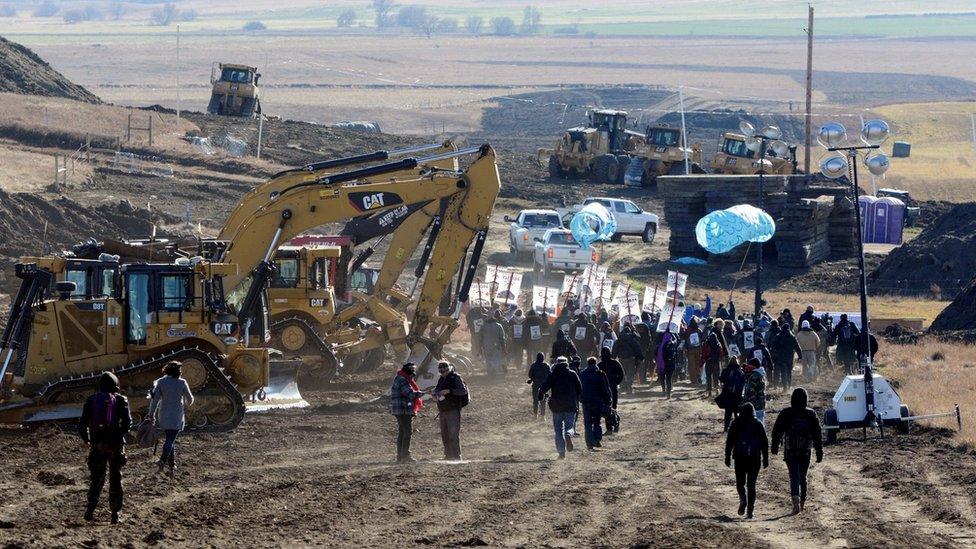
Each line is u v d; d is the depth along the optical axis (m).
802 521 38.38
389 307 73.06
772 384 75.69
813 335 78.62
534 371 59.78
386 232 75.25
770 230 88.12
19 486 40.31
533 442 55.66
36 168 146.12
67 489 40.09
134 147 171.50
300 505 38.59
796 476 39.88
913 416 58.06
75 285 53.91
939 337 95.62
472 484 43.16
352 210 66.44
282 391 63.00
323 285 72.25
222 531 34.69
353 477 43.88
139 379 53.97
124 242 60.31
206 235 128.12
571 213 146.38
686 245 136.62
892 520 38.91
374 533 34.94
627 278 126.50
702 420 63.50
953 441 54.78
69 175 144.88
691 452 53.34
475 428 58.97
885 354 87.81
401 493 40.97
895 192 178.88
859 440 56.44
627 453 52.94
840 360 79.81
